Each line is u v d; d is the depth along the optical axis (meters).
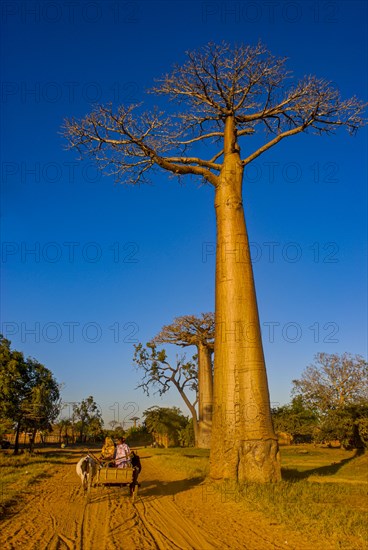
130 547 7.32
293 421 43.84
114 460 12.43
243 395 14.22
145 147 16.02
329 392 41.75
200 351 43.75
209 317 42.81
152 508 10.98
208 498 12.07
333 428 34.47
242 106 17.03
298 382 42.84
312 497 11.58
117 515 10.13
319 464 24.62
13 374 32.62
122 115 15.64
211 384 43.41
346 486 14.24
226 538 7.96
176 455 33.53
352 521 8.84
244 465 13.74
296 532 8.28
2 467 22.97
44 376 34.78
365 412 34.06
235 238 15.45
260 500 10.94
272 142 16.58
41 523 9.26
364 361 42.22
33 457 31.58
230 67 16.34
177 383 49.16
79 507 11.24
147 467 24.52
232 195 15.86
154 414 63.38
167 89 16.83
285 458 29.02
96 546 7.38
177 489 14.05
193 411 48.06
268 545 7.47
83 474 12.23
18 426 34.03
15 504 11.67
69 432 74.75
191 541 7.75
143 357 49.19
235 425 14.10
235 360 14.53
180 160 16.73
